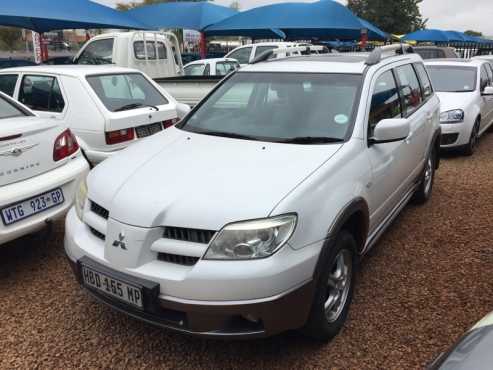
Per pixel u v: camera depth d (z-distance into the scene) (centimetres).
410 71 474
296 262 238
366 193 309
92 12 1106
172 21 1474
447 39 2569
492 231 457
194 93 777
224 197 248
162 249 244
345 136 317
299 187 255
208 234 238
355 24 1370
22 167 355
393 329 299
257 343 287
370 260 397
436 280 361
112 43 1037
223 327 237
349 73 362
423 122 464
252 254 232
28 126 365
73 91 552
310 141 316
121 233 252
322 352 278
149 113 577
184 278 233
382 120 328
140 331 301
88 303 333
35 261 399
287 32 1662
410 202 537
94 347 285
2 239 337
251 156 295
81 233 284
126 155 324
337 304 290
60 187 381
